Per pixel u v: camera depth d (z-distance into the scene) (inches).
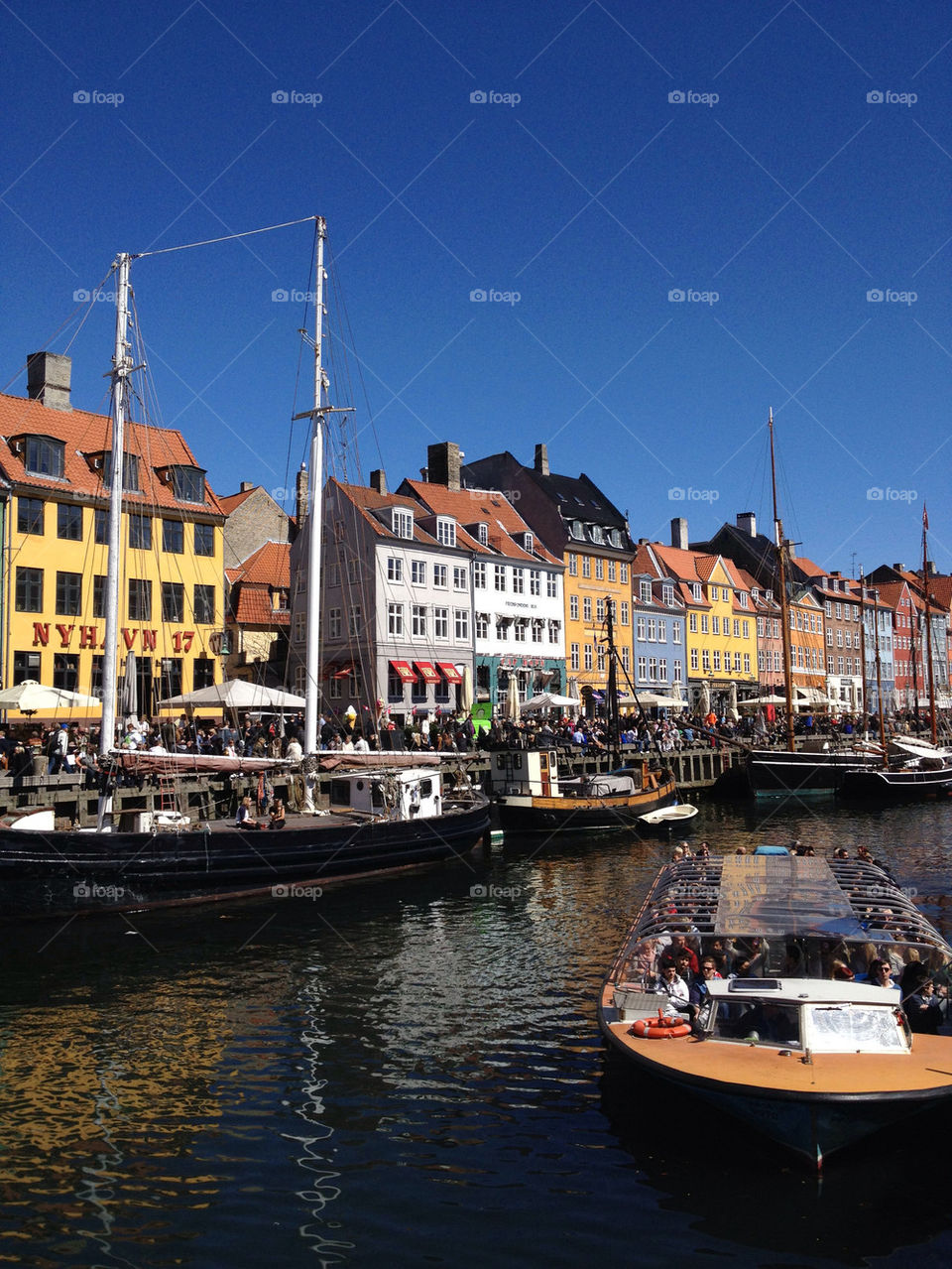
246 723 1464.1
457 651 2037.4
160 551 1653.5
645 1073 438.0
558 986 669.9
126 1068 526.6
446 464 2320.4
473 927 848.9
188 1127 455.2
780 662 3228.3
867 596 3809.1
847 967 467.8
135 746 1051.9
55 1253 354.9
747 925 495.5
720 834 1433.3
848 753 1946.4
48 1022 599.2
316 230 1221.7
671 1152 426.0
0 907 807.7
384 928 845.2
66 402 1691.7
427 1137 443.5
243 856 932.0
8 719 1379.2
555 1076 512.1
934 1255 348.5
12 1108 475.8
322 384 1205.1
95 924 837.8
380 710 1644.9
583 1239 360.5
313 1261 349.4
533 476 2460.6
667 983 479.5
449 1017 605.9
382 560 1895.9
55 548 1510.8
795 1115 382.6
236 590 2021.4
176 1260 350.0
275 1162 421.7
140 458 1649.9
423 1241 360.5
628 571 2583.7
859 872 615.2
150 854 872.9
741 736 2090.3
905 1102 377.7
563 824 1368.1
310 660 1130.7
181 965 722.2
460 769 1363.2
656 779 1625.2
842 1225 366.0
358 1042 563.8
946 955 472.1
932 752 2003.0
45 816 872.3
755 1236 360.8
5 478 1465.3
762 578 3289.9
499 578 2175.2
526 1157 423.5
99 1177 410.0
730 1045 432.5
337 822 1072.8
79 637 1524.4
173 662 1647.4
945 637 4439.0
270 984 676.1
